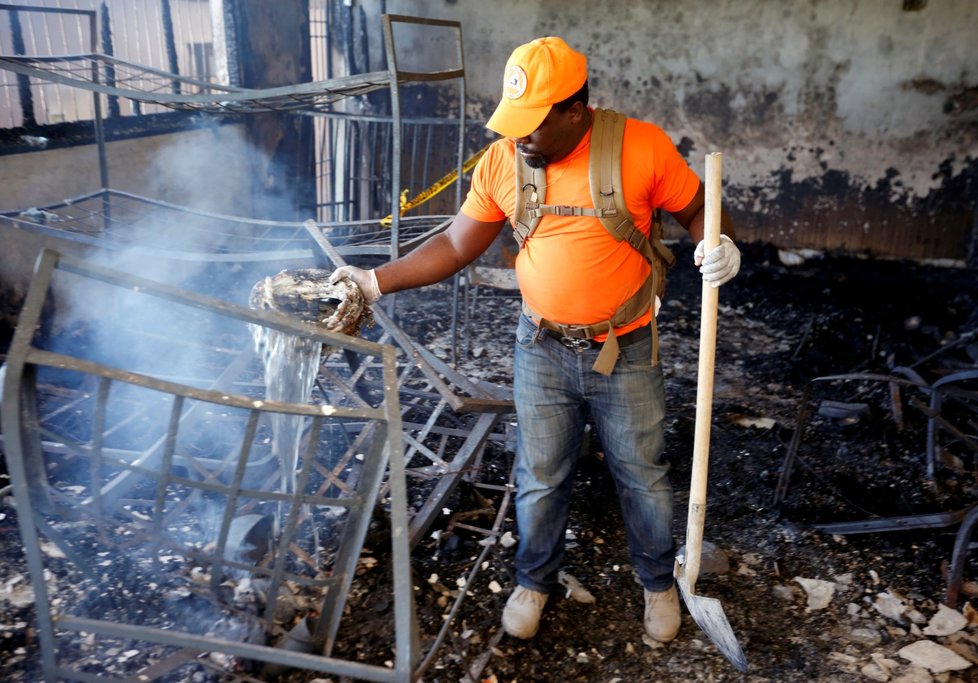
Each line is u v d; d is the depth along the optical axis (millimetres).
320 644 2109
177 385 1679
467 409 2709
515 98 1907
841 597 2781
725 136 6137
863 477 3482
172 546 1907
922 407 3100
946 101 5723
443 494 2770
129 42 5629
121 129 4883
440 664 2420
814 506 3283
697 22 5887
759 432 3883
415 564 2814
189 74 6133
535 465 2352
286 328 1786
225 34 5547
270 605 2002
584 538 3047
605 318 2143
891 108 5820
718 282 1995
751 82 5961
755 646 2557
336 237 4512
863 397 4152
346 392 2914
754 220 6293
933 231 6008
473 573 2512
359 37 6176
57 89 5062
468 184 6340
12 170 4223
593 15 5988
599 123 2004
